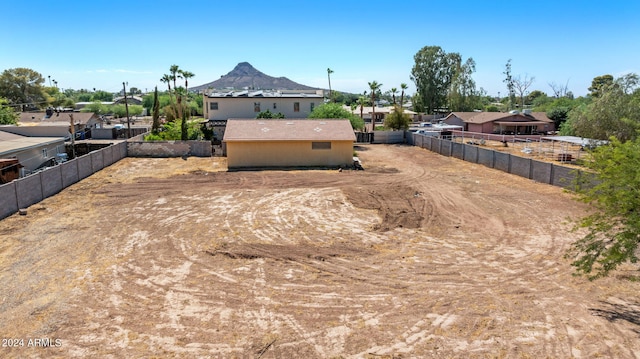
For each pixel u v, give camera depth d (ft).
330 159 116.16
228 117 185.26
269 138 113.19
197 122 175.73
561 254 50.47
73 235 56.18
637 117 122.21
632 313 36.40
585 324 34.58
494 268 46.47
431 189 86.63
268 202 75.72
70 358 30.04
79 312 36.42
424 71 303.48
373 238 56.54
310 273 45.14
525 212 68.74
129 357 30.19
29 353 30.53
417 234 58.23
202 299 39.09
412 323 35.01
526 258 49.29
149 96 411.13
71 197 77.71
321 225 62.18
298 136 114.83
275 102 186.29
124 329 33.86
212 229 59.82
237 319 35.60
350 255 50.34
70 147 134.41
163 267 46.29
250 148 113.39
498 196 79.92
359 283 42.73
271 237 56.65
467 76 296.92
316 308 37.58
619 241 32.96
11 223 61.00
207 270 45.68
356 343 32.17
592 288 41.29
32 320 35.01
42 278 42.96
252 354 30.76
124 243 53.57
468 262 48.19
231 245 53.36
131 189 85.46
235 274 44.73
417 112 313.12
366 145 169.68
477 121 220.43
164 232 58.23
